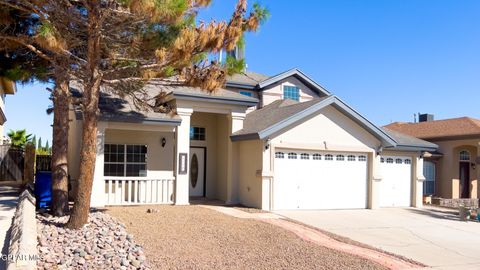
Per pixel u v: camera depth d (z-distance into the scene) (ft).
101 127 49.55
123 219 39.55
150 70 34.91
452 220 52.75
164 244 30.99
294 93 75.87
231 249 30.81
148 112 51.44
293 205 54.80
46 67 39.81
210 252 29.68
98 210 44.37
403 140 65.92
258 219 44.06
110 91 52.11
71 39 33.83
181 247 30.50
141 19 31.83
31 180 63.05
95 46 31.71
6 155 70.18
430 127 88.43
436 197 78.69
